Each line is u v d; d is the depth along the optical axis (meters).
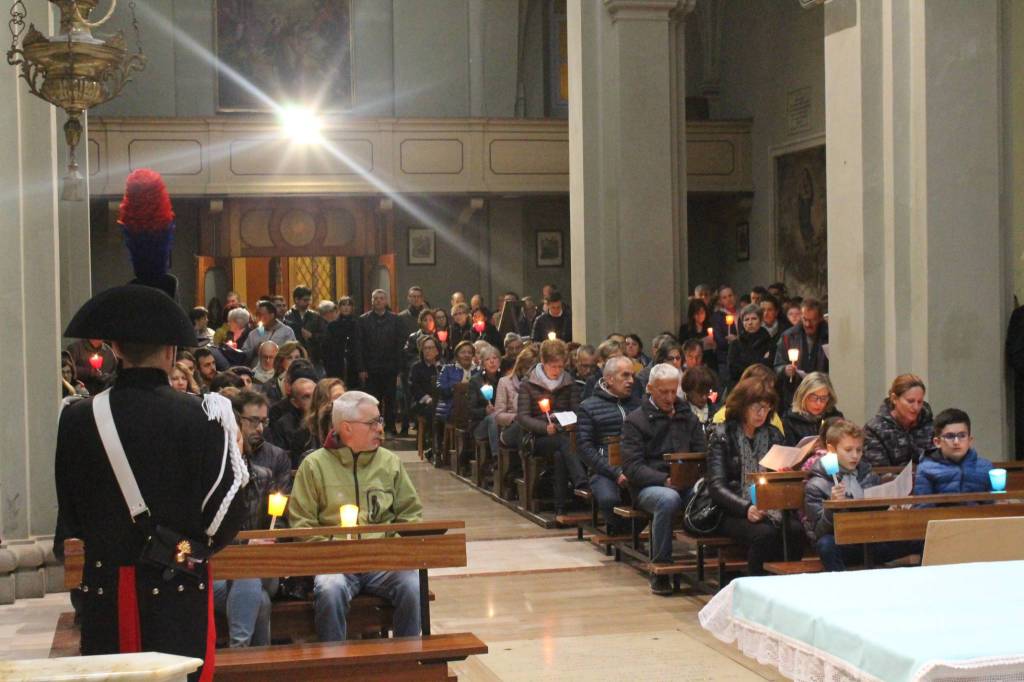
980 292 9.55
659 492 8.33
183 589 3.46
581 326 14.56
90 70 6.24
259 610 5.69
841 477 7.15
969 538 4.97
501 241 24.02
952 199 9.50
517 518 11.37
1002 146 9.64
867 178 9.70
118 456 3.43
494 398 13.45
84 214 10.66
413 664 4.86
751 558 7.69
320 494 6.20
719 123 22.98
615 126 14.43
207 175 21.34
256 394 6.60
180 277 22.75
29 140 8.23
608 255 14.47
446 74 23.83
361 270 24.23
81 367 10.48
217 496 3.49
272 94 23.27
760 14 22.59
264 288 25.28
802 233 21.41
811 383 8.23
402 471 6.34
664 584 8.19
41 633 7.23
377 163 21.88
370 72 23.66
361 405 6.19
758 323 12.98
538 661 6.60
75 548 5.23
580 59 14.54
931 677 3.16
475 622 7.51
